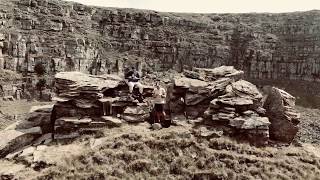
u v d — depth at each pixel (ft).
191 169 58.18
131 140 64.49
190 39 257.14
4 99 184.85
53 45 216.95
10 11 217.97
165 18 264.31
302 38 250.16
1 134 68.44
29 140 68.90
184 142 62.85
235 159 60.34
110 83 76.95
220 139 64.39
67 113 71.46
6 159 62.90
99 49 237.66
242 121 65.87
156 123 70.08
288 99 73.20
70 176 55.77
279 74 244.83
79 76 77.10
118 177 56.59
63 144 66.18
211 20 276.00
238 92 72.13
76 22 240.53
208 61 251.60
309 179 58.18
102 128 69.05
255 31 262.67
